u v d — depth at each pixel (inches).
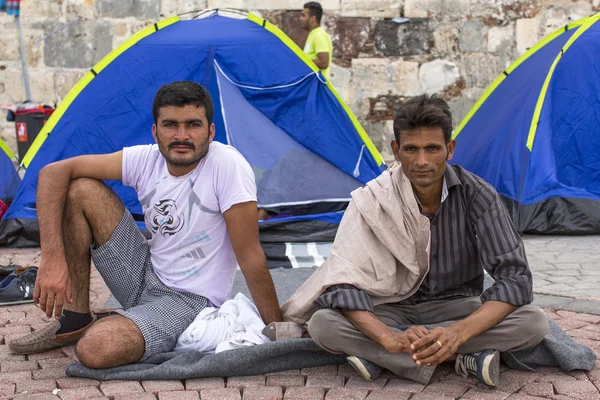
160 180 127.0
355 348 114.8
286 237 217.6
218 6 383.2
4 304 160.2
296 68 237.8
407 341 106.9
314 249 213.5
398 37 388.2
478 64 390.6
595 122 259.1
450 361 119.3
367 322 111.7
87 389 112.5
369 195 118.1
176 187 126.2
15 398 109.1
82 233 127.0
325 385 114.0
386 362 113.9
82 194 125.3
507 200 249.6
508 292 110.3
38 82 389.1
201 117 121.9
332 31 386.9
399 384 114.0
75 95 230.7
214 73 234.2
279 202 225.6
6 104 389.4
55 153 228.2
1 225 228.2
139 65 233.0
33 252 220.8
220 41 236.8
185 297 127.3
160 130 121.6
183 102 120.5
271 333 123.3
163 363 117.8
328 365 123.0
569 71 262.8
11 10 370.0
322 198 229.6
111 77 231.8
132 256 129.3
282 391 112.3
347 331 114.1
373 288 116.7
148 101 231.0
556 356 117.1
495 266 114.3
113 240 127.3
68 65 388.5
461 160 287.6
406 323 124.0
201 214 125.7
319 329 115.2
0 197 267.6
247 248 127.1
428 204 117.8
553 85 262.8
